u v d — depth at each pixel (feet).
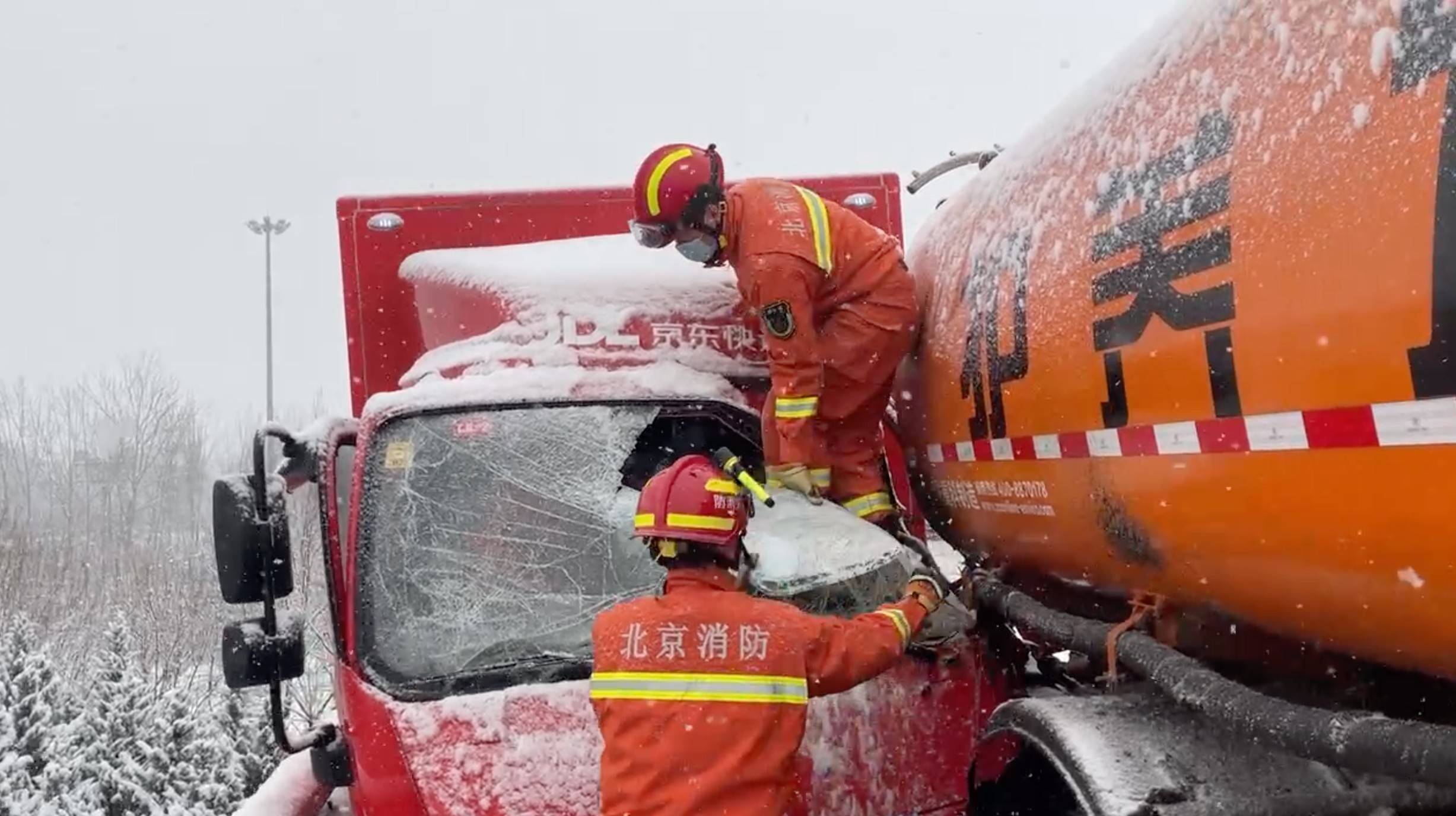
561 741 9.87
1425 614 5.94
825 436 11.76
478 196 14.47
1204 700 7.34
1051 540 9.62
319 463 11.19
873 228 11.96
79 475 138.21
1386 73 5.84
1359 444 5.86
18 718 39.75
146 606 73.10
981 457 10.34
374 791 9.92
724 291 12.51
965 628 10.62
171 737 39.86
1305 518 6.37
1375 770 6.00
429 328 13.42
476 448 11.28
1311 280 6.13
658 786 8.46
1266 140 6.66
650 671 8.65
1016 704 8.91
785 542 10.39
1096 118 8.79
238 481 10.32
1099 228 8.24
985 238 10.43
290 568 10.39
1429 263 5.41
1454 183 5.29
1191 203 7.20
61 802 37.65
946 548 14.30
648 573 11.00
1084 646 9.08
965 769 10.46
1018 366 9.35
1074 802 9.30
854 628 8.94
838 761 10.19
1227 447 6.85
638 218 11.43
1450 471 5.36
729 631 8.66
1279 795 7.23
